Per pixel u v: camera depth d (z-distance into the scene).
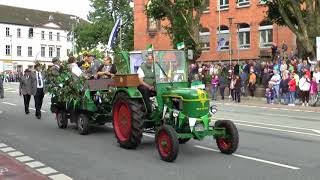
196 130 10.23
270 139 12.97
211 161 10.08
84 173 9.16
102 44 77.56
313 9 30.00
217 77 31.64
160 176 8.83
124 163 10.00
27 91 20.14
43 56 105.69
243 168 9.39
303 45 29.89
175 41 36.19
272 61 31.78
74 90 14.38
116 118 11.89
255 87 31.09
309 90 25.91
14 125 16.45
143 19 55.62
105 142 12.66
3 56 100.12
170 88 10.91
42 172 9.25
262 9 44.28
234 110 23.06
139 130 11.14
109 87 13.50
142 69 11.29
